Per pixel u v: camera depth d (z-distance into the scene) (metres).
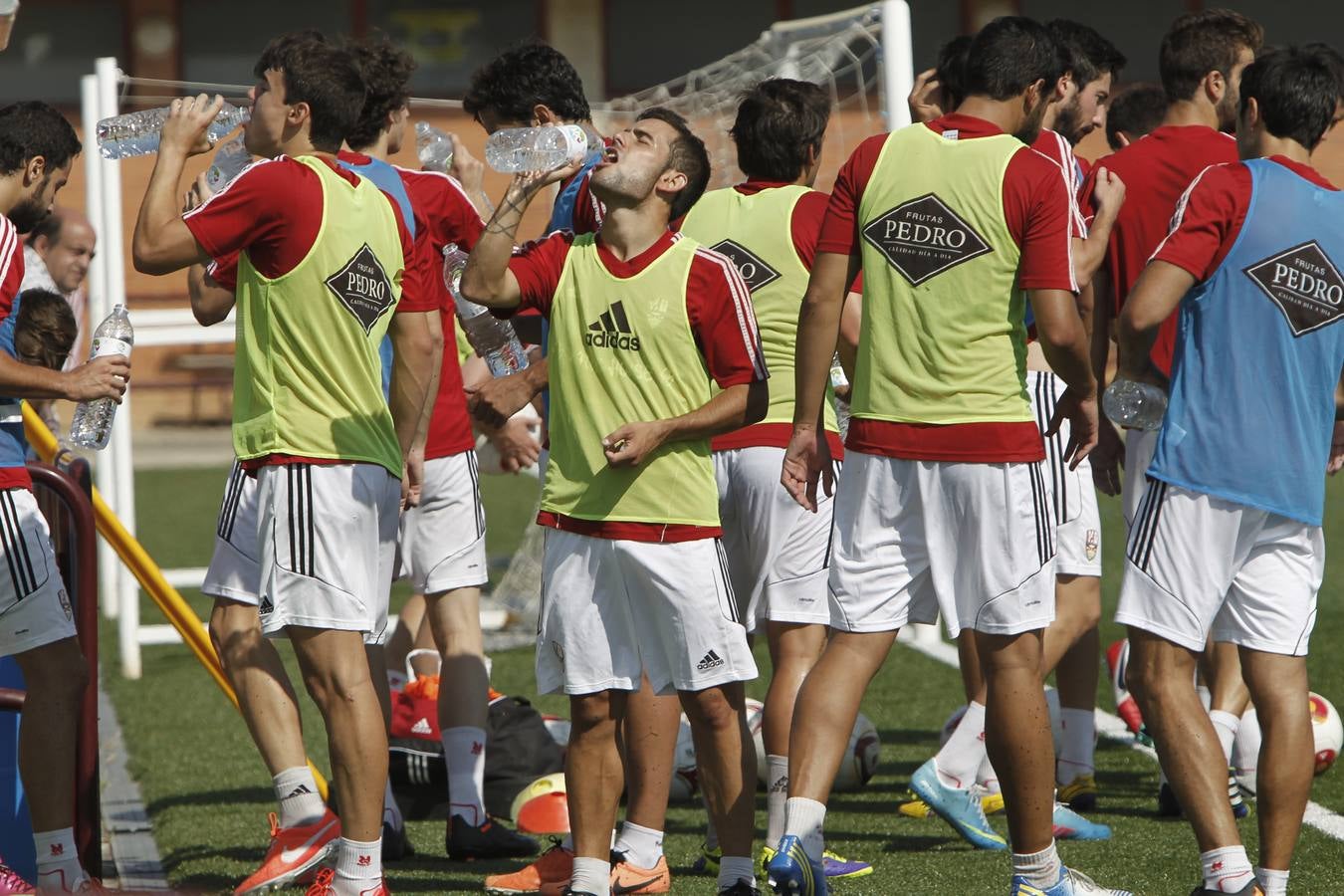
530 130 13.23
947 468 12.52
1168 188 15.91
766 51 32.50
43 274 16.30
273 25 76.69
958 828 15.96
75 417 14.96
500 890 14.33
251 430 12.99
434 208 16.20
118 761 21.31
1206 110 16.31
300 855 14.52
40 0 75.25
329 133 13.32
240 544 14.91
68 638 13.48
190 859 16.20
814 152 15.35
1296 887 14.18
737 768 13.09
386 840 15.84
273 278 12.75
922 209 12.51
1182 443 12.52
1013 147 12.41
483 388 14.74
